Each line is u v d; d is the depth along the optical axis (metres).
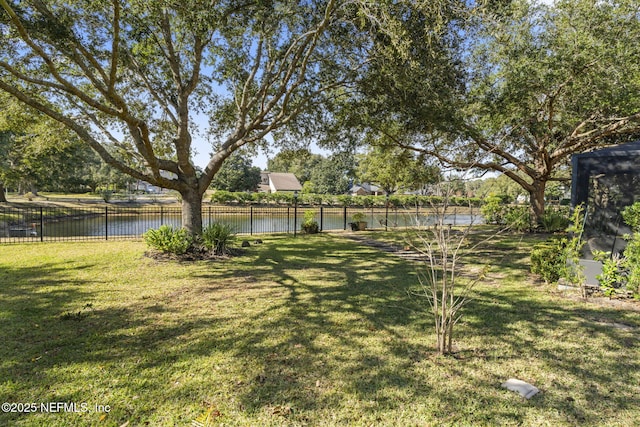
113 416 2.35
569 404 2.54
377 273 6.87
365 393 2.65
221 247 8.64
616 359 3.23
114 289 5.45
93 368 2.97
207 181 8.96
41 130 8.69
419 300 5.05
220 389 2.69
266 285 5.85
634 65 7.58
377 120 9.77
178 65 8.64
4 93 7.33
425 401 2.56
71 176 33.78
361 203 33.00
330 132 10.75
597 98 8.36
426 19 6.00
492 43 8.53
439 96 7.37
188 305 4.72
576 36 8.01
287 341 3.57
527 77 8.31
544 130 10.28
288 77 8.23
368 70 8.02
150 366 3.02
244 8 7.36
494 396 2.63
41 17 5.59
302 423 2.31
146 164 7.96
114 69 5.84
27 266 6.99
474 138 9.68
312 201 33.62
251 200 31.67
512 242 10.79
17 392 2.60
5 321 3.98
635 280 4.78
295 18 8.09
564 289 5.59
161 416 2.36
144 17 6.86
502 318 4.31
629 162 5.25
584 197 5.67
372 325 4.05
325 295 5.28
